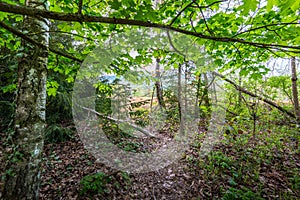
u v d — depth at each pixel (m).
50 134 3.91
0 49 3.44
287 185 2.26
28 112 1.60
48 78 2.59
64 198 2.07
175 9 1.69
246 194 2.00
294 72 4.25
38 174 1.63
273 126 3.84
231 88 4.28
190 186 2.29
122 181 2.36
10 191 1.47
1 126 3.84
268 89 4.85
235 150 3.09
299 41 1.81
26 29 1.68
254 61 2.46
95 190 2.16
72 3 1.69
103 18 0.98
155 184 2.36
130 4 1.09
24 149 1.55
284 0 0.99
